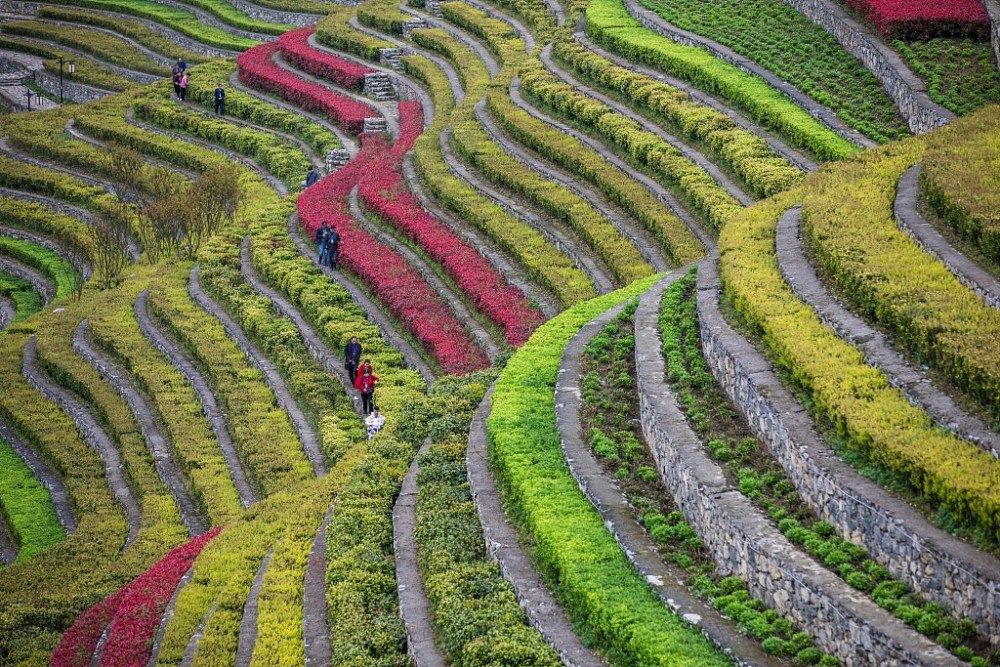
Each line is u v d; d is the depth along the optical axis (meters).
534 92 61.47
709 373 30.67
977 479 21.53
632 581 24.81
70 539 40.28
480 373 37.91
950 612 20.94
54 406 49.88
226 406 45.19
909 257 30.41
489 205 52.19
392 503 32.38
